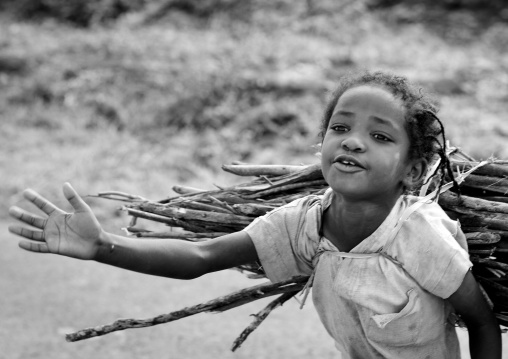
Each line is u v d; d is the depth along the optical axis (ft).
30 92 33.04
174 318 8.68
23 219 6.86
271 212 8.02
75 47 35.55
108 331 8.45
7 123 31.19
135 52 34.60
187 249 7.59
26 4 40.27
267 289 8.73
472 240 8.18
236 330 16.71
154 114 30.96
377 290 7.45
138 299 18.67
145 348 15.71
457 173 8.80
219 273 20.74
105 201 24.94
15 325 16.80
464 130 28.07
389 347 7.73
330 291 7.74
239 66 32.65
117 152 28.68
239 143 29.04
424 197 7.75
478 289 7.62
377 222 7.47
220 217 9.02
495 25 37.14
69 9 39.55
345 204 7.47
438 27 37.22
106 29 38.01
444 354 8.00
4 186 26.48
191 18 38.27
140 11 38.93
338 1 38.17
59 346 15.75
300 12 37.55
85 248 6.89
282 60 32.99
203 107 30.96
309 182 9.19
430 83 30.99
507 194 8.71
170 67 33.17
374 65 32.55
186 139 29.40
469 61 33.30
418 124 7.34
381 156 7.17
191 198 9.50
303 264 8.02
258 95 30.86
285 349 15.67
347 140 7.17
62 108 32.07
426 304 7.51
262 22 36.96
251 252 7.94
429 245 7.33
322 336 16.39
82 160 27.94
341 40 35.42
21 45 36.17
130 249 7.18
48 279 20.03
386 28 36.96
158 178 27.07
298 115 29.58
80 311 17.74
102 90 32.60
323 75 31.83
